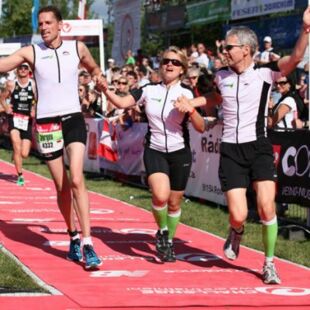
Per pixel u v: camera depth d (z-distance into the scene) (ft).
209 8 70.33
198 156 40.57
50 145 24.43
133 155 47.93
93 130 54.85
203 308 19.84
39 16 23.97
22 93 46.55
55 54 24.12
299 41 21.63
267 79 22.88
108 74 64.08
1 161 65.31
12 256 25.30
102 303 19.97
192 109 23.72
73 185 23.88
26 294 20.59
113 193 44.75
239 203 23.02
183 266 25.18
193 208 38.11
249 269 24.93
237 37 22.79
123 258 26.20
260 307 20.17
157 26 86.79
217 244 29.17
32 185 48.44
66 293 20.93
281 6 54.85
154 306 19.84
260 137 22.97
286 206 34.47
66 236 29.73
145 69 63.10
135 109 46.83
